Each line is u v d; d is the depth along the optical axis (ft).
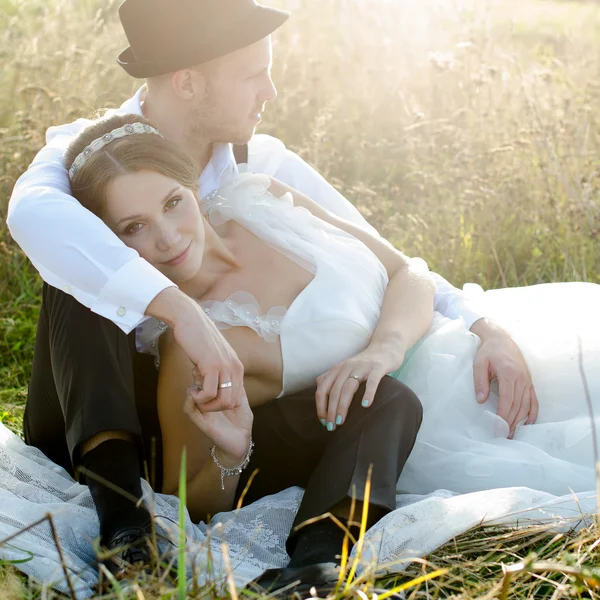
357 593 7.22
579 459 9.87
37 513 8.93
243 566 8.54
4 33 23.09
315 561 8.09
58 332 9.12
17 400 13.85
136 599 7.53
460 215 18.35
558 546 8.71
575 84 22.35
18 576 8.25
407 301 10.60
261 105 11.00
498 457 9.83
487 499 8.75
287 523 9.45
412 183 19.93
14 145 19.12
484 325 11.00
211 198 10.84
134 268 9.02
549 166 18.69
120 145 9.50
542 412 10.46
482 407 10.34
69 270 9.12
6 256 17.25
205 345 8.73
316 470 8.90
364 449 8.87
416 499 9.57
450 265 17.28
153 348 9.89
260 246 10.39
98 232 9.18
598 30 30.22
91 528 8.96
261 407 9.96
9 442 10.44
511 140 19.85
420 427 10.12
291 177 12.48
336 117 22.39
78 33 23.38
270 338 9.78
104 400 8.68
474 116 20.58
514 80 22.40
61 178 9.98
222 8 10.37
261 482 10.09
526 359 10.69
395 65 23.54
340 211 12.49
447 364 10.41
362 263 10.68
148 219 9.43
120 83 21.04
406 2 25.31
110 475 8.46
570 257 17.22
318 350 9.82
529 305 11.44
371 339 10.09
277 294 10.11
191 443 9.52
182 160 9.70
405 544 8.35
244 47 10.56
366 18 24.90
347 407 9.15
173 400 9.46
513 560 8.60
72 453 8.65
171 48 10.46
